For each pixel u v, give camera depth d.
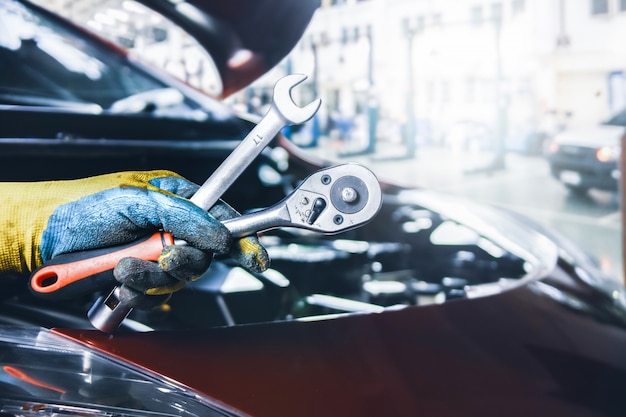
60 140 1.06
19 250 0.55
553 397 0.66
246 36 1.12
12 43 1.19
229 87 1.23
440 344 0.72
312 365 0.64
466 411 0.61
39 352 0.62
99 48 1.23
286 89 0.51
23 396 0.58
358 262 1.18
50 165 1.05
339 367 0.64
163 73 1.25
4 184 0.58
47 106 1.21
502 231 1.26
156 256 0.52
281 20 1.09
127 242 0.53
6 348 0.63
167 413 0.57
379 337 0.71
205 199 0.52
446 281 1.15
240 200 1.30
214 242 0.50
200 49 1.18
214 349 0.64
